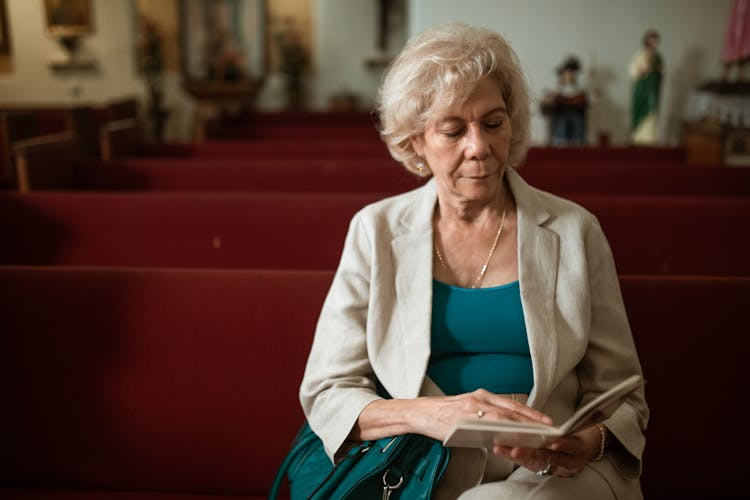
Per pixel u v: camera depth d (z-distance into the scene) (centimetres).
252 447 178
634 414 141
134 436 179
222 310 179
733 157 666
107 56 1155
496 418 126
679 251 267
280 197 276
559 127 780
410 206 162
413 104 144
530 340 144
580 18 805
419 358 146
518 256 150
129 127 505
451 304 150
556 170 368
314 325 178
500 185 157
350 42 1184
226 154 504
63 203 283
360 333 154
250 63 1173
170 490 180
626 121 829
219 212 278
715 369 172
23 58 1146
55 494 176
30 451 180
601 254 154
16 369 180
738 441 171
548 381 142
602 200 269
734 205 266
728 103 754
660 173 366
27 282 182
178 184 384
